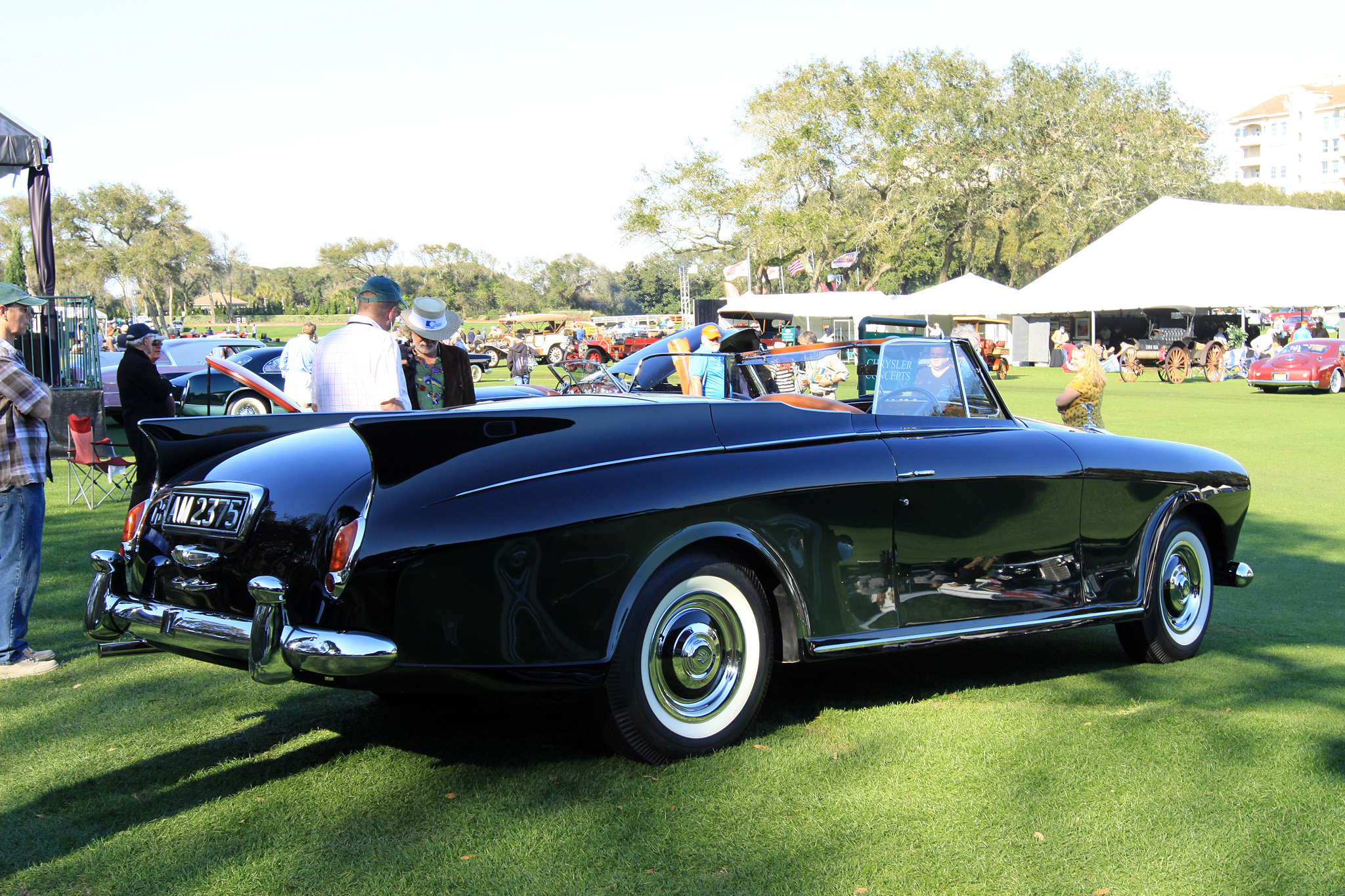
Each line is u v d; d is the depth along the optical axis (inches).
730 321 1151.0
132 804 109.1
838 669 162.2
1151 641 162.7
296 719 137.9
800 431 130.3
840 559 129.2
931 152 1797.5
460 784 113.7
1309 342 927.0
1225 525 172.7
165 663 166.2
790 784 112.4
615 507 112.3
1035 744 124.4
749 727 131.1
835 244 1883.6
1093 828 101.3
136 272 3193.9
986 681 155.1
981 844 97.9
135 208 3228.3
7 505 157.4
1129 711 138.9
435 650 104.7
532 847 97.9
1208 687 151.7
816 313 1193.4
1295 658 170.2
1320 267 1216.2
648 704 115.8
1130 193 1808.6
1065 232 1947.6
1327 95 4938.5
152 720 137.5
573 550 110.0
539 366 1518.2
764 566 125.5
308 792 112.0
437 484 106.2
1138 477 157.8
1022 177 1845.5
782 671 160.9
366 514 103.7
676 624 118.9
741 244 1897.1
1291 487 387.2
